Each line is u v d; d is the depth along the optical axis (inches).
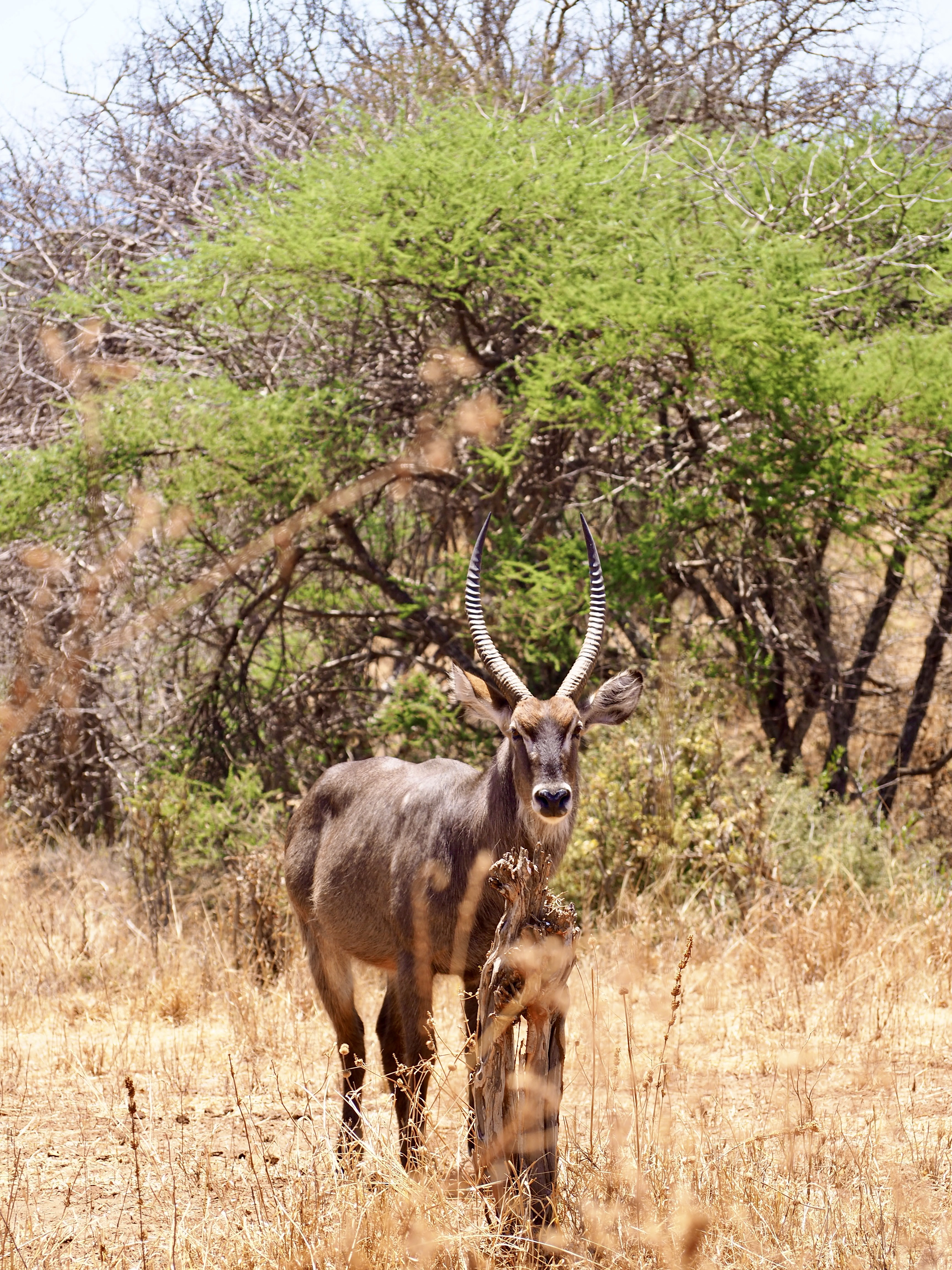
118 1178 398.3
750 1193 338.6
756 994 592.1
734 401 895.1
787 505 869.2
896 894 709.3
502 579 888.9
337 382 920.9
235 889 729.6
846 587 1054.4
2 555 882.1
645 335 826.8
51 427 1006.4
